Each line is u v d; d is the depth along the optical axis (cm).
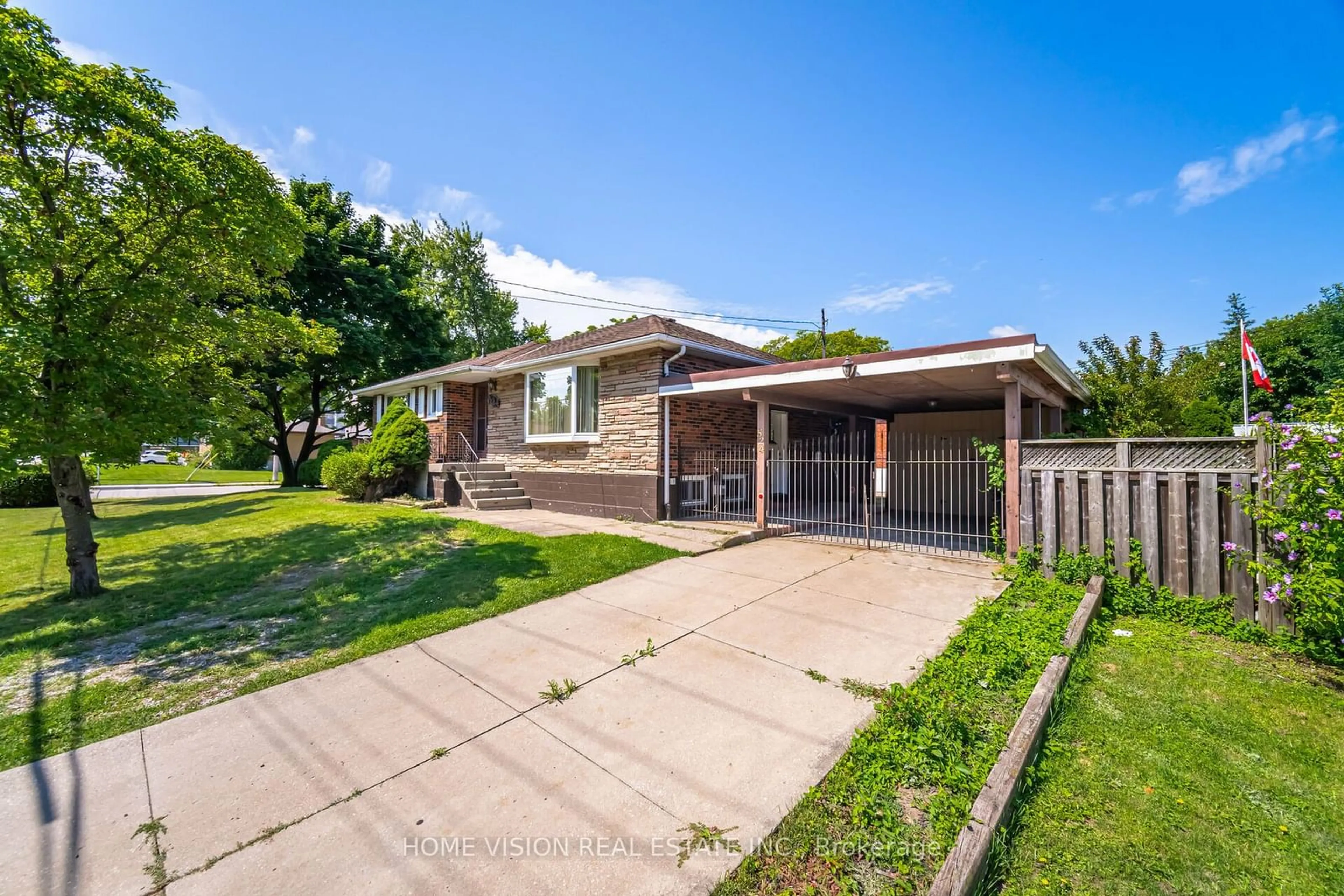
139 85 535
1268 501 414
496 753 287
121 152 494
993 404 1160
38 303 513
